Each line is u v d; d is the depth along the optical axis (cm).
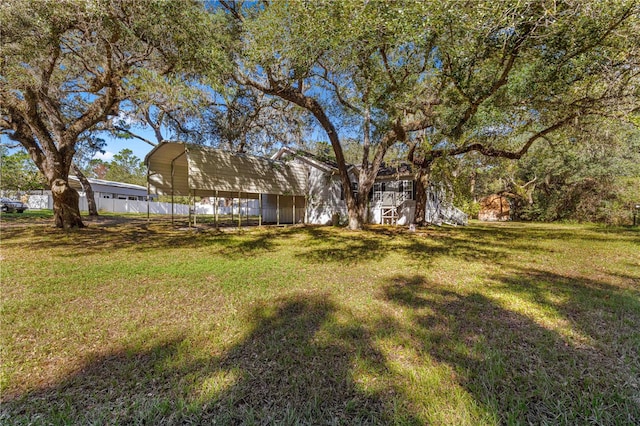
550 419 164
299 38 538
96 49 662
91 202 1877
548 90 525
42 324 285
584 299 371
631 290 413
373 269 539
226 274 489
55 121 1046
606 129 745
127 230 1138
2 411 169
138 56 709
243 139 1462
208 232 1138
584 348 246
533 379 201
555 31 392
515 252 738
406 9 392
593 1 346
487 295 387
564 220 1850
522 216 2127
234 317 307
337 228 1327
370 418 164
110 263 560
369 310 330
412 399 180
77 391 188
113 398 181
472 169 1644
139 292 389
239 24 681
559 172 1808
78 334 266
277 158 1678
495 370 212
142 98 739
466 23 395
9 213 1945
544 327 287
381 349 242
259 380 199
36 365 216
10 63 568
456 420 163
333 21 461
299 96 980
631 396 183
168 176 1405
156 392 186
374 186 1677
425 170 1386
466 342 254
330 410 171
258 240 922
